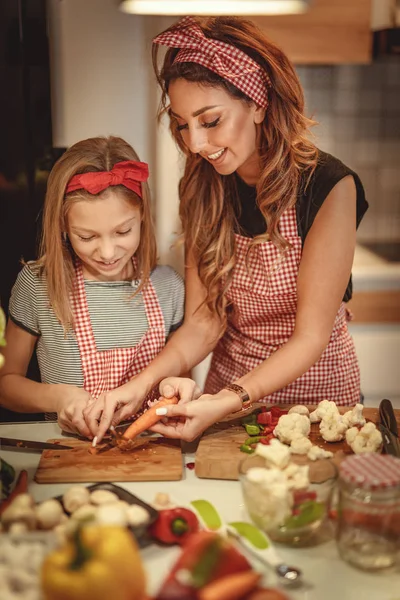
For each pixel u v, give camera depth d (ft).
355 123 10.73
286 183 4.90
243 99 4.57
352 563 3.20
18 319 5.18
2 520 3.18
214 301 5.37
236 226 5.30
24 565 2.68
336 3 8.69
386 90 10.60
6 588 2.55
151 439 4.39
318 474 3.38
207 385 6.01
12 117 6.22
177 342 5.24
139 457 4.13
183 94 4.52
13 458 4.19
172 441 4.37
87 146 4.79
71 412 4.39
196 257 5.40
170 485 3.92
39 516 3.20
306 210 4.99
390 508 3.13
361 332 9.80
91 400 4.62
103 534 2.49
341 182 4.90
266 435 4.33
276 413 4.57
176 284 5.47
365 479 3.11
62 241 5.00
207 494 3.82
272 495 3.24
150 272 5.38
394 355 9.87
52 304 5.00
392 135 10.80
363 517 3.15
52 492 3.82
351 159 10.89
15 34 6.06
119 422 4.55
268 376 4.65
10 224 6.42
